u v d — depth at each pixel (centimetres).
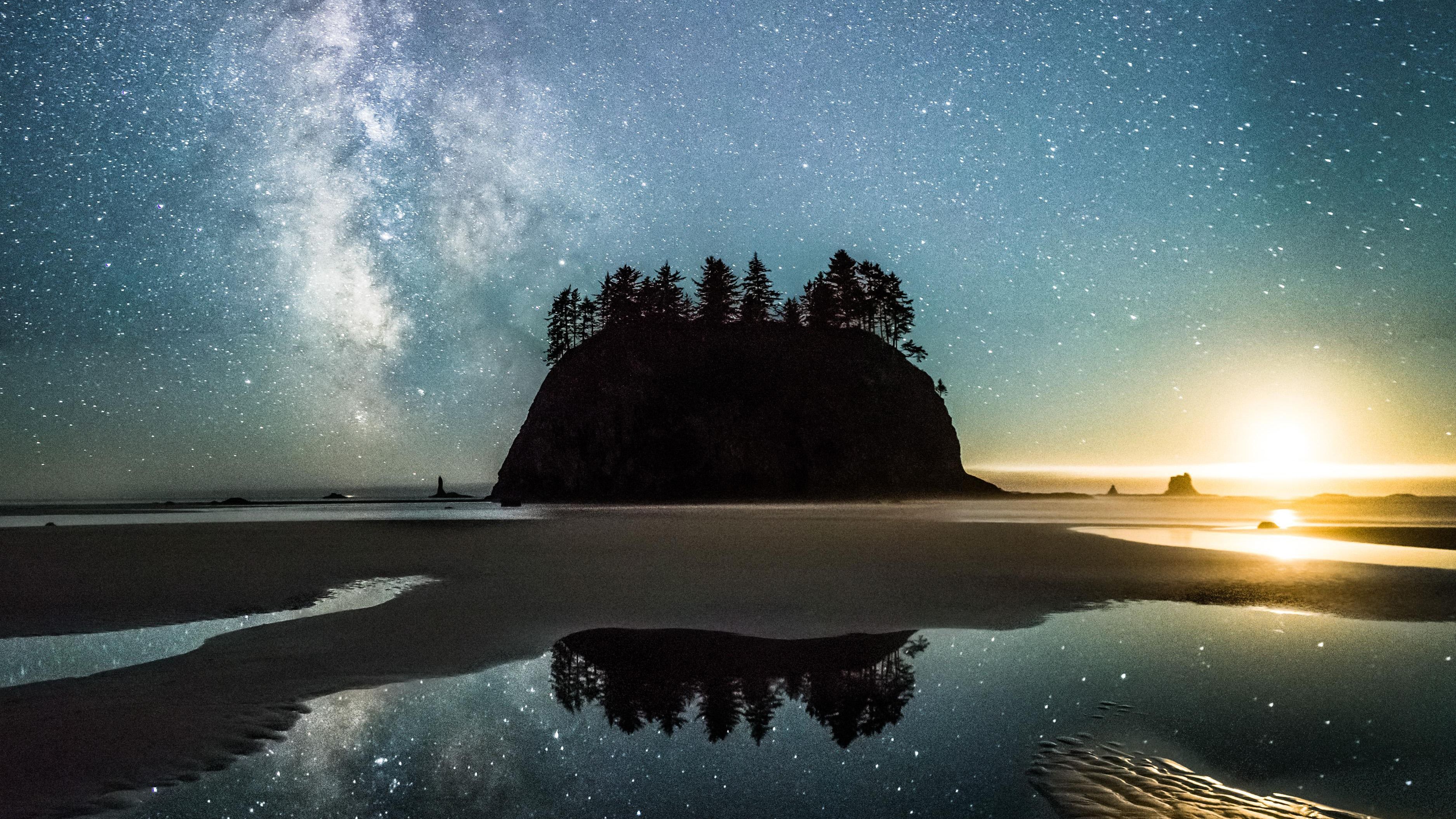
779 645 1119
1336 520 5141
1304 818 529
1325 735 712
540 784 618
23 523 4412
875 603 1469
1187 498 13700
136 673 955
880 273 12219
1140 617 1330
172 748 687
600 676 949
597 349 11088
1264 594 1577
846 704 834
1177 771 629
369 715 793
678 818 547
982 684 909
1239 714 780
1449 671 953
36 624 1280
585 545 2752
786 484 9675
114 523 4309
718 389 10412
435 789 601
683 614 1356
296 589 1667
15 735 714
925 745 704
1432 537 3183
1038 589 1656
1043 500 10919
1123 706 816
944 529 3697
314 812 557
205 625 1277
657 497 9481
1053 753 677
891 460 10262
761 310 11838
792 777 626
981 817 542
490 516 5356
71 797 575
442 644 1119
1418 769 625
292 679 929
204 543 2877
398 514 5659
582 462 9881
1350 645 1110
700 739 727
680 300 11819
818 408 10350
